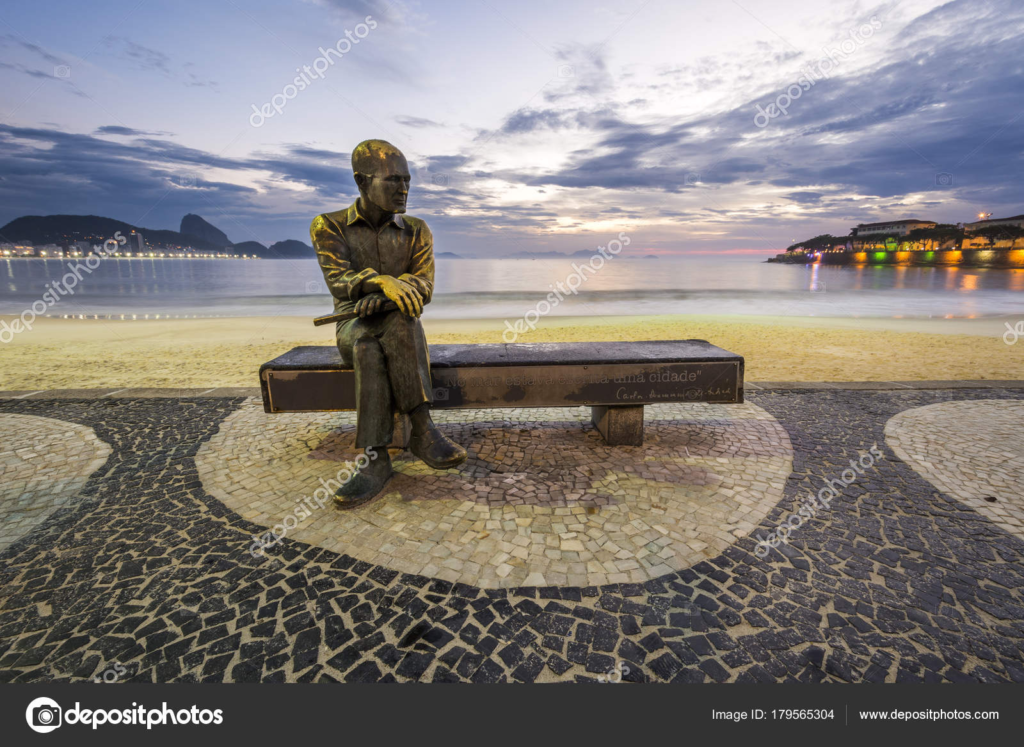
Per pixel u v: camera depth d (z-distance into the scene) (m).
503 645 2.02
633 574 2.43
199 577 2.44
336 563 2.54
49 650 2.01
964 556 2.57
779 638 2.04
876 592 2.30
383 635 2.07
